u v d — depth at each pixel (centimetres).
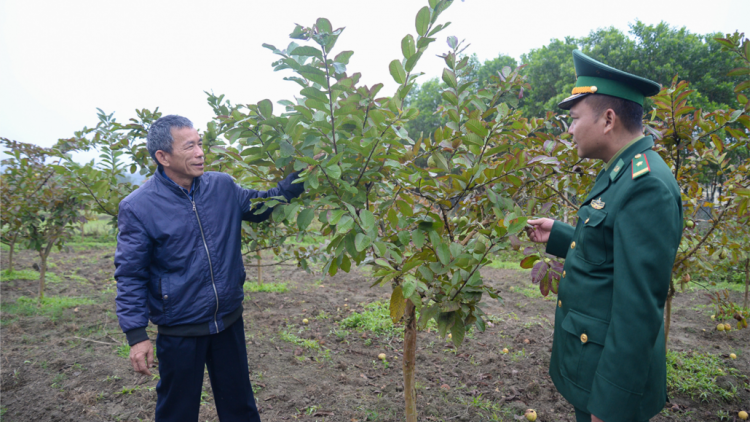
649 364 135
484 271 807
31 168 510
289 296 594
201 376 206
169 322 195
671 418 297
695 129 288
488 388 335
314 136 165
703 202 319
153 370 348
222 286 204
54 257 863
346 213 154
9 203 514
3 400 302
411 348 216
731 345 439
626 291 133
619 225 140
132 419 282
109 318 475
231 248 210
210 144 281
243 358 221
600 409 135
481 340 435
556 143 222
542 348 415
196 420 207
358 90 154
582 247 157
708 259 384
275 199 179
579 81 165
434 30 152
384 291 637
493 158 210
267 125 176
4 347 389
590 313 151
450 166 205
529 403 314
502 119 189
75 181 392
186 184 205
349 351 409
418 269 176
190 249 197
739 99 233
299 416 290
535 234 202
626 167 150
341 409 299
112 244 1045
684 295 635
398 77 165
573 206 273
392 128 165
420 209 185
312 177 155
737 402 319
